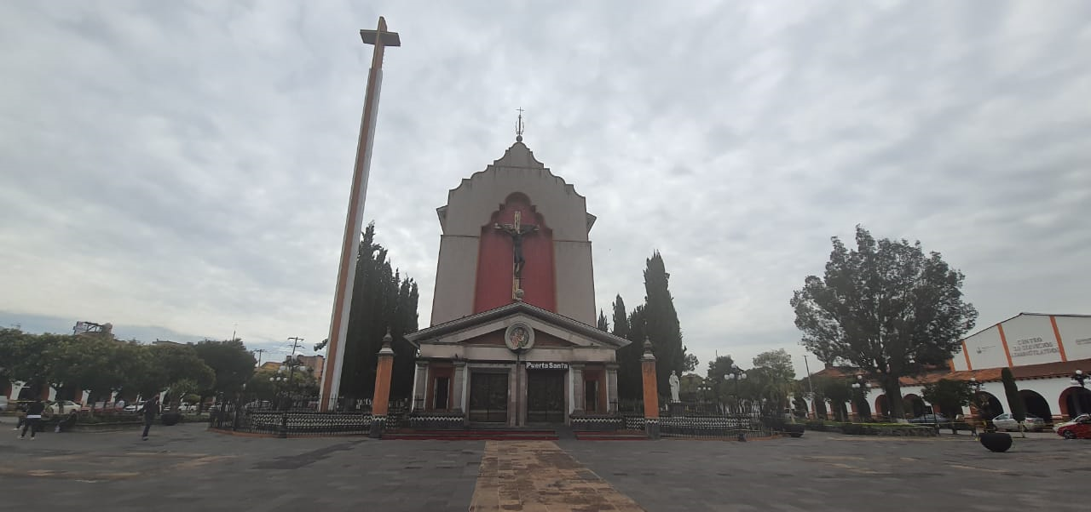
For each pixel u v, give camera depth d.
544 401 26.23
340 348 27.50
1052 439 26.03
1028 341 41.38
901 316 37.66
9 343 33.91
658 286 37.31
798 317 42.53
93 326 58.47
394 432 21.53
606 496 8.67
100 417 23.52
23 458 12.55
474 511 7.48
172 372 37.25
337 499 8.21
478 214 33.75
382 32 35.09
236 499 8.08
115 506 7.42
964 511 7.73
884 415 47.31
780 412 31.52
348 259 29.06
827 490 9.52
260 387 48.69
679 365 35.50
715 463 13.75
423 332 25.67
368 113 32.91
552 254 33.41
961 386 33.66
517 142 36.59
